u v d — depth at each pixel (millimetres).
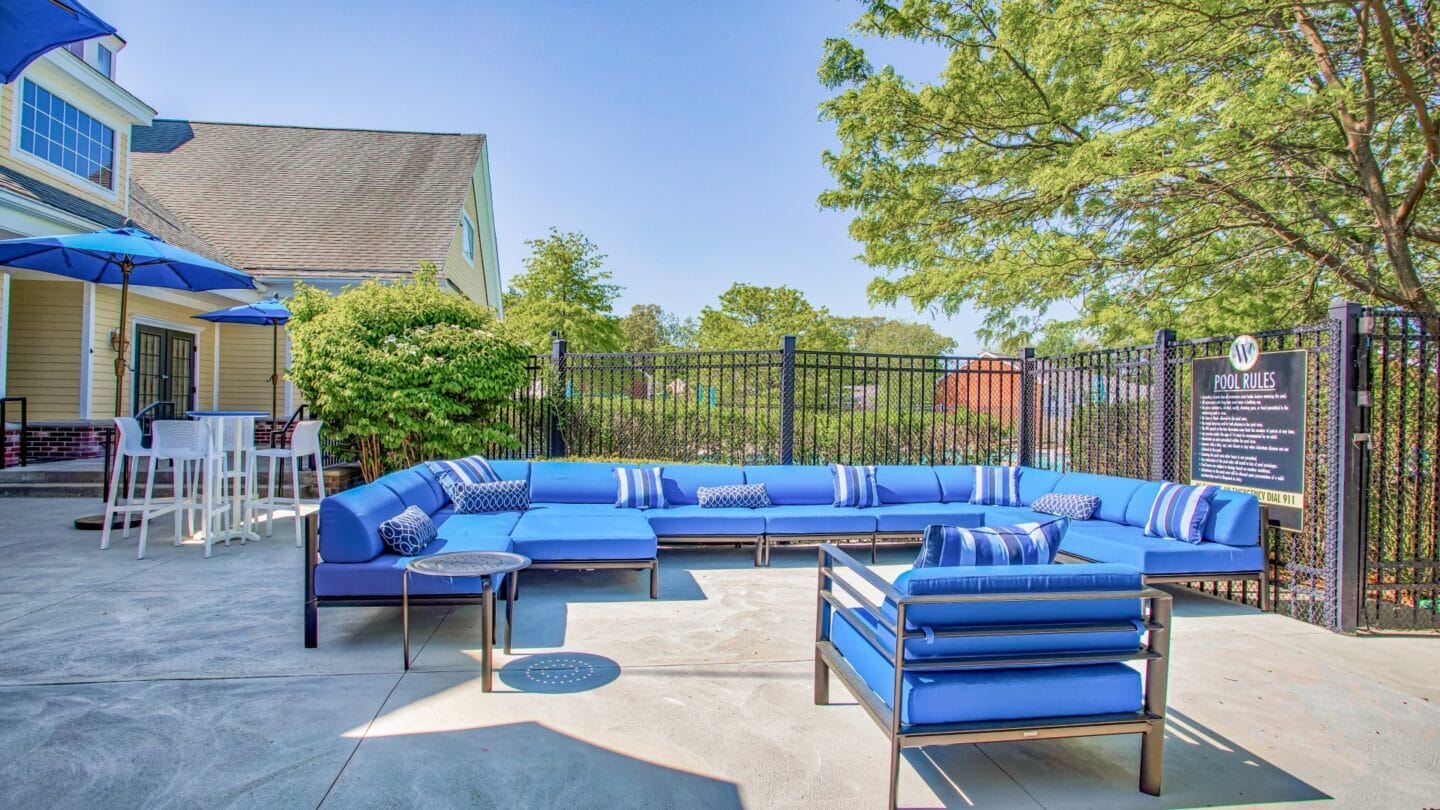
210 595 4855
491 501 6078
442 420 8297
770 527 6230
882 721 2457
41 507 8172
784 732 2959
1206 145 6312
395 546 4148
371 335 8453
